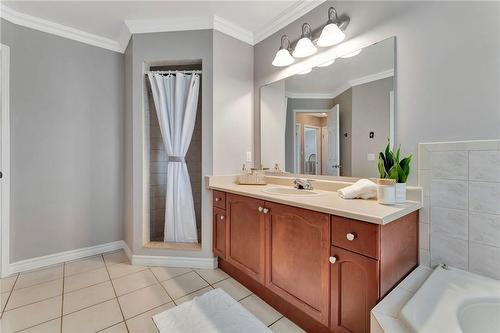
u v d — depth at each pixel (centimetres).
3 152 202
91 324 145
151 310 158
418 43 138
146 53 226
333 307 121
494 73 115
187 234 236
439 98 131
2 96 201
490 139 116
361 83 164
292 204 140
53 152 228
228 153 230
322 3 185
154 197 284
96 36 244
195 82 231
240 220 186
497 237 116
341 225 118
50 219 227
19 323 145
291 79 211
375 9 155
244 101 241
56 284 191
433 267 134
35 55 216
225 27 223
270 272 158
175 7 200
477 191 121
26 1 191
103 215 257
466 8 122
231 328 143
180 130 234
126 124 255
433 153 133
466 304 101
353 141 169
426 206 136
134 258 226
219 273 211
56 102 228
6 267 204
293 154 211
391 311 99
